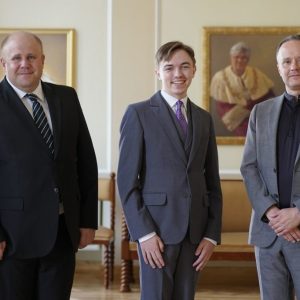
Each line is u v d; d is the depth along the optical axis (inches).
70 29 205.6
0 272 88.0
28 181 87.6
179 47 98.2
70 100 97.0
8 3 206.2
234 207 193.6
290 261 97.8
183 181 95.7
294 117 101.0
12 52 88.5
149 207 95.7
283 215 95.9
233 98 199.5
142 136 97.3
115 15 201.3
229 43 199.6
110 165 201.6
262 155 101.9
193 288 96.0
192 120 99.8
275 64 199.0
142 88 201.3
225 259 171.2
